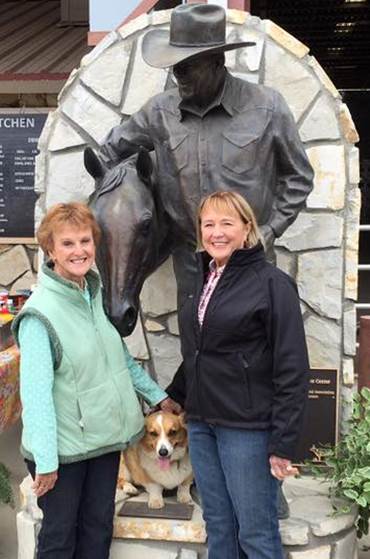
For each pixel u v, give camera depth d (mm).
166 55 2422
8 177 5551
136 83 3465
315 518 2797
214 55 2434
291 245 3436
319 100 3338
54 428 2230
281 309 2148
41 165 3584
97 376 2342
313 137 3357
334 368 3400
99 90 3500
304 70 3332
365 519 2953
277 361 2146
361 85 13086
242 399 2215
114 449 2410
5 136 5523
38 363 2223
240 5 3602
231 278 2217
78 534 2502
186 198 2602
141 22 3441
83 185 3553
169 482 2781
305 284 3445
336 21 8789
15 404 3848
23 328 2275
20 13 7680
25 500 2924
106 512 2482
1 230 5598
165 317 3586
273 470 2170
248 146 2553
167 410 2697
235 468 2242
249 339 2201
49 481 2227
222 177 2553
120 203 2467
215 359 2238
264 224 2658
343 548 2816
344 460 2963
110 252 2430
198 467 2389
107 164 2816
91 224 2338
